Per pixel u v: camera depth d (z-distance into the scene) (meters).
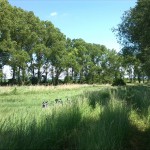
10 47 56.22
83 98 13.51
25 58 64.81
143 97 13.79
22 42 74.19
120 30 47.94
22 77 76.62
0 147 5.89
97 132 7.20
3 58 59.88
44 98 23.70
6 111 11.70
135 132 9.09
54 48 82.69
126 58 57.88
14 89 32.59
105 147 6.73
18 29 70.88
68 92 34.25
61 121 8.31
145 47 27.98
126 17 45.81
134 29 28.22
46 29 85.31
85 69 111.50
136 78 120.94
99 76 117.31
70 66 95.38
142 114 11.20
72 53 99.56
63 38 91.31
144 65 37.69
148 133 8.99
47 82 89.06
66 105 10.20
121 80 59.50
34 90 35.25
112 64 121.50
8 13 54.19
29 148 6.48
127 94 17.31
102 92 19.12
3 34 55.03
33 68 82.19
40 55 82.12
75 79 110.19
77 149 7.02
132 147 7.76
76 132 8.16
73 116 8.98
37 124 7.57
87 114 10.17
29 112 9.59
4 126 6.98
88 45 119.81
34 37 74.19
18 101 20.95
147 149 7.62
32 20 79.94
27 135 6.70
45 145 6.96
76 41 110.00
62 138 7.76
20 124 7.09
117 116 8.88
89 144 6.72
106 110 9.70
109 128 7.63
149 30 23.91
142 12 24.08
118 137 7.75
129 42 47.31
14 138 6.38
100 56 121.75
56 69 89.69
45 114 8.98
